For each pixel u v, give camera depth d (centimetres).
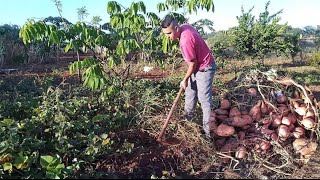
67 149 433
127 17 635
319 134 486
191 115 500
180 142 466
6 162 414
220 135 471
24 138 454
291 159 437
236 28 1312
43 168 404
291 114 505
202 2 632
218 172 407
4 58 1658
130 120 533
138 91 645
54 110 525
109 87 594
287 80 529
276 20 1284
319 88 891
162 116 508
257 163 434
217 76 1080
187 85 482
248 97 531
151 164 429
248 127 486
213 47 1322
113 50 672
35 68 1505
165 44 620
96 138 455
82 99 604
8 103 602
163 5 671
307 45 2078
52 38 579
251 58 1309
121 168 421
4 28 2114
